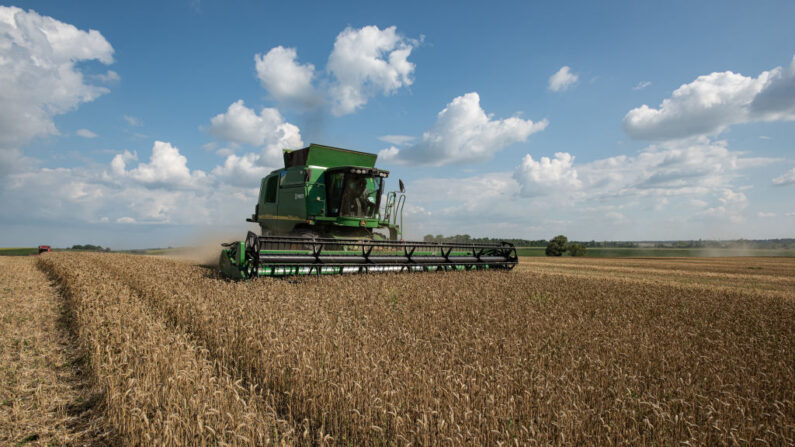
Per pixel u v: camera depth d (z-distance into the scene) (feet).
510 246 50.60
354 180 45.06
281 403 13.99
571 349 18.86
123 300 26.61
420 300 28.27
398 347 17.42
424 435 10.61
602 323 24.70
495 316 24.62
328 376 13.58
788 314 31.42
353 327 20.11
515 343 18.72
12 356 18.52
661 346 19.89
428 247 43.60
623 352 18.24
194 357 15.84
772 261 158.81
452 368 15.08
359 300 26.58
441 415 11.44
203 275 38.52
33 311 27.43
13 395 14.53
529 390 13.38
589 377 15.30
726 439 11.40
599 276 67.56
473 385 13.23
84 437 12.12
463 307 26.84
